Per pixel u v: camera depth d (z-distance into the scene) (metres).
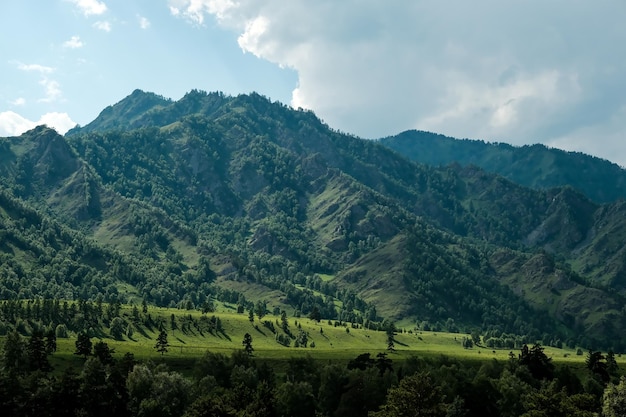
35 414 130.38
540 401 127.31
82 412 130.50
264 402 140.88
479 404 161.25
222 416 119.62
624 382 131.00
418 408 112.00
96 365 146.88
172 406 147.62
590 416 117.19
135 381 153.75
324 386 168.75
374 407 157.62
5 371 157.25
